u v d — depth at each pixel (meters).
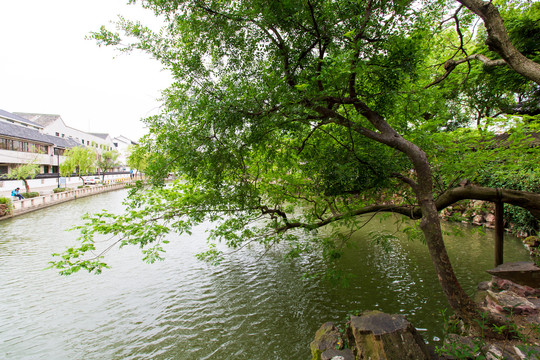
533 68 3.04
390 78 3.74
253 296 7.46
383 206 5.37
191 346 5.57
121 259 10.66
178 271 9.41
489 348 3.40
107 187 37.03
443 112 6.31
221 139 3.90
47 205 22.16
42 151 38.50
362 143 5.26
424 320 5.76
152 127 3.89
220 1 3.97
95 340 5.83
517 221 10.95
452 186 5.76
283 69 4.14
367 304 6.61
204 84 3.98
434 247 3.82
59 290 8.11
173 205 5.10
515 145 4.95
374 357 3.28
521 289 4.89
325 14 3.70
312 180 5.51
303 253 10.60
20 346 5.69
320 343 4.50
